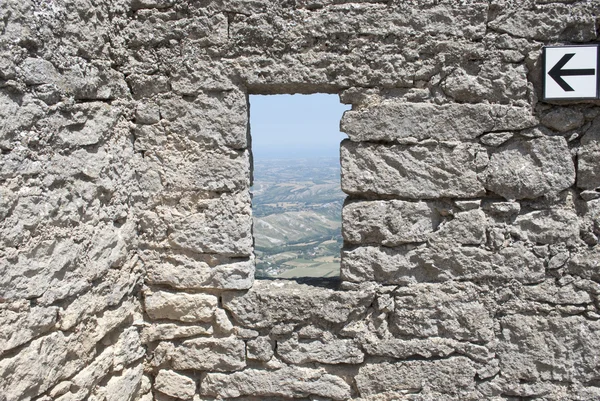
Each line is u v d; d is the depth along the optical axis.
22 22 2.56
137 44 3.11
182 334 3.26
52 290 2.70
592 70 2.92
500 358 3.12
